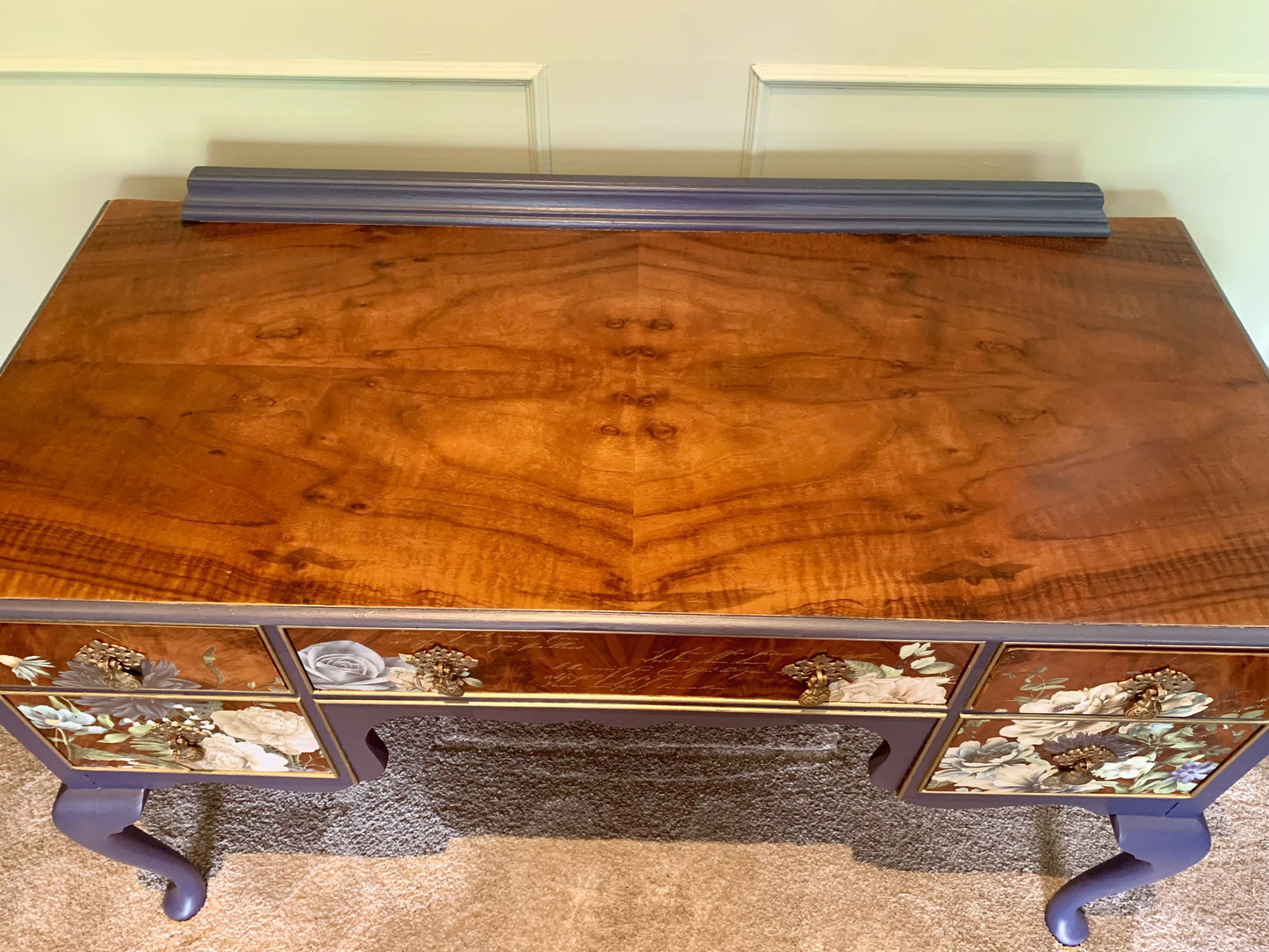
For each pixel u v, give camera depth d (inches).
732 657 29.3
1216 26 36.7
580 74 38.2
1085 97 38.8
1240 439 31.8
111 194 42.3
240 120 39.6
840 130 40.1
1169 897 45.1
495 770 48.6
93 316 35.0
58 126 39.6
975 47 37.4
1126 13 36.3
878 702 31.0
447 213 38.5
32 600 27.2
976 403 32.9
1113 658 28.4
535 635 28.5
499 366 33.8
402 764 48.8
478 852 46.1
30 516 29.0
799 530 29.3
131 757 34.3
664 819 47.1
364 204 38.5
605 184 38.4
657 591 27.8
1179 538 29.1
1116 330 35.3
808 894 45.0
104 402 32.3
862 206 38.7
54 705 31.7
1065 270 37.6
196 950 43.1
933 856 46.2
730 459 31.1
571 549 28.7
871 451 31.4
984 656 28.5
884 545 28.9
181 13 36.3
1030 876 45.6
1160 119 39.7
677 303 36.1
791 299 36.3
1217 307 36.2
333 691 31.1
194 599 27.5
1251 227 43.9
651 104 39.2
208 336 34.5
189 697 31.3
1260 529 29.3
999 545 28.9
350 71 37.7
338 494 30.0
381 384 33.2
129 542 28.6
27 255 44.8
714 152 41.1
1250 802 47.9
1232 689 29.3
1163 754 32.3
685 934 43.8
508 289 36.5
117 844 38.7
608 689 31.0
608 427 32.0
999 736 32.0
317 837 46.4
